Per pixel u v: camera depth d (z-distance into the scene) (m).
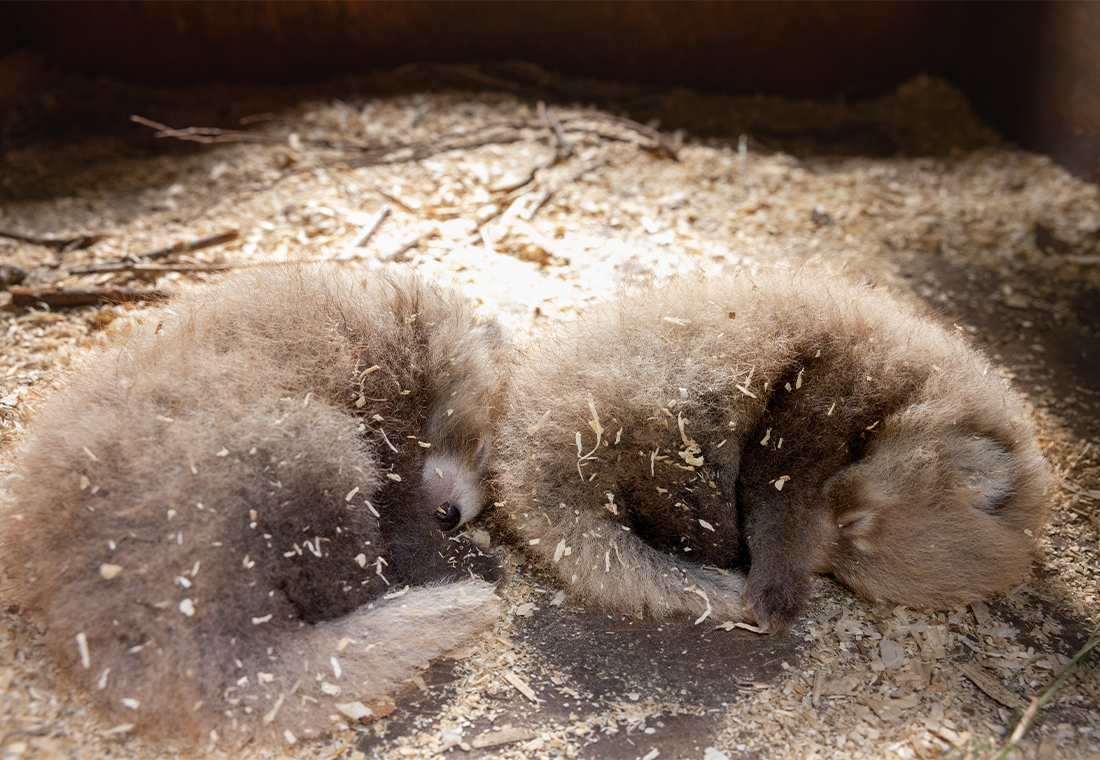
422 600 0.59
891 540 0.60
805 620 0.61
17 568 0.56
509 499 0.63
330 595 0.57
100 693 0.53
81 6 1.09
